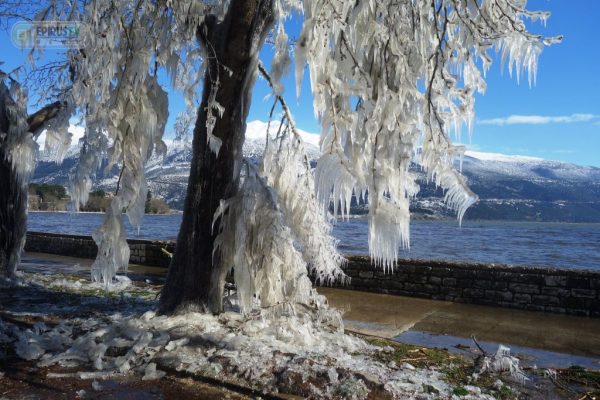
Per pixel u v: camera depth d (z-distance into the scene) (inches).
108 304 314.7
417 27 197.6
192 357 201.6
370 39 178.7
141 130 231.0
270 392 175.2
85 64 227.1
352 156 172.9
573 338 268.8
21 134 369.1
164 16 225.8
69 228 1513.3
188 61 231.9
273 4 234.7
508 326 294.5
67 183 251.9
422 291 380.2
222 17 261.3
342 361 201.8
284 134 275.9
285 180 270.7
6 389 175.9
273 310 233.8
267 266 230.1
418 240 1461.6
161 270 528.1
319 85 173.3
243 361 194.2
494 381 192.9
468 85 210.2
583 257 969.5
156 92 236.1
